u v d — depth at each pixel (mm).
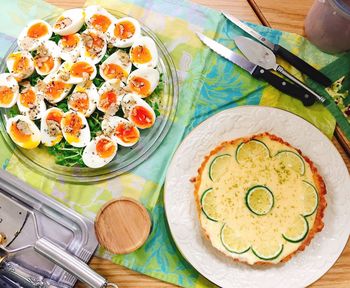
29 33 875
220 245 772
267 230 783
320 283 809
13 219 813
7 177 825
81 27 887
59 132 838
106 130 829
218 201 790
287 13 913
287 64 890
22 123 835
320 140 818
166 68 887
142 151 854
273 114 823
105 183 842
